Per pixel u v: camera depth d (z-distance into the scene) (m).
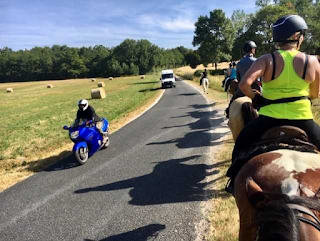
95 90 27.36
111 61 114.38
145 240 4.14
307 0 61.66
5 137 12.81
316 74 2.46
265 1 65.50
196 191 5.45
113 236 4.31
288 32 2.46
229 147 7.82
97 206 5.27
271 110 2.54
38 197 5.90
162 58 124.25
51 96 38.62
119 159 7.90
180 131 10.38
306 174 1.97
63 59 121.00
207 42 83.06
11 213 5.31
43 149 10.03
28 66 121.31
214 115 12.76
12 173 7.60
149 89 32.97
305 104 2.47
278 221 1.60
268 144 2.45
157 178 6.27
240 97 4.96
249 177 2.12
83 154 7.88
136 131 11.16
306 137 2.42
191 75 52.25
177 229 4.32
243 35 66.00
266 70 2.46
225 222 4.34
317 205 1.73
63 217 5.00
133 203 5.25
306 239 1.59
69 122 15.58
